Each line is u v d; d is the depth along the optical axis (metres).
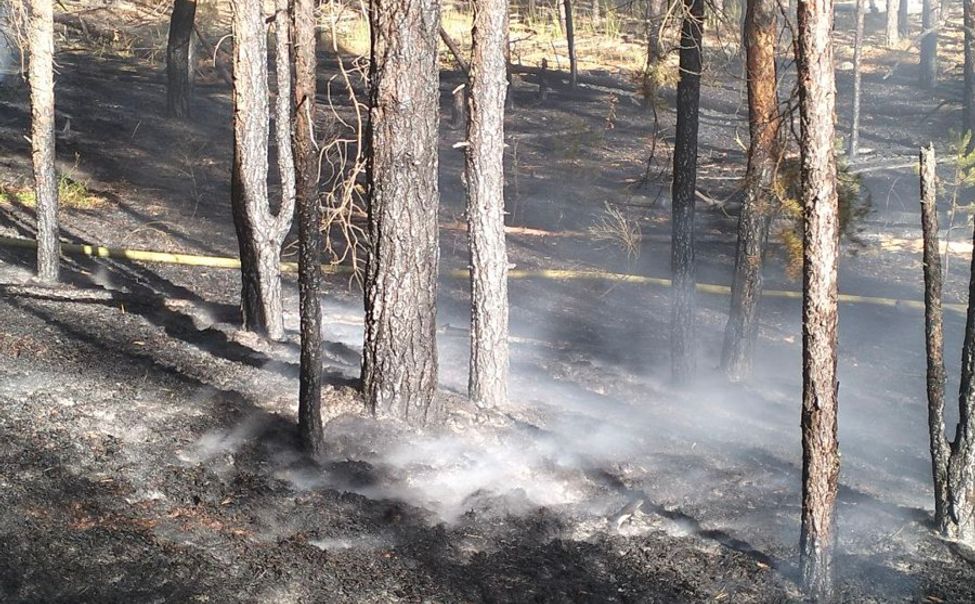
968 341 7.89
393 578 6.75
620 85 27.62
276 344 11.60
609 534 7.76
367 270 9.16
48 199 13.18
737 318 11.75
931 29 26.23
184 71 23.38
